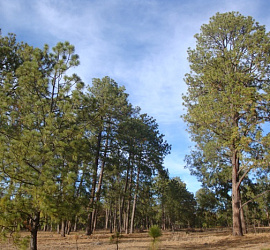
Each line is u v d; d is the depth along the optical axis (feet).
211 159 59.88
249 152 46.09
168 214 156.25
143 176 91.35
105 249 38.58
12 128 30.71
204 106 50.88
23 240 26.81
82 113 35.55
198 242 45.06
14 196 27.27
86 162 34.40
